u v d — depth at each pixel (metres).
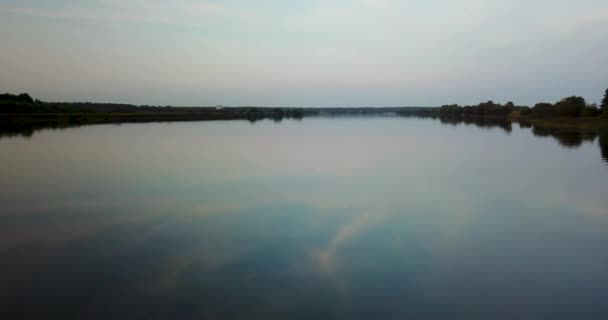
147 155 27.73
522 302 7.34
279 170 21.78
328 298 7.42
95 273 8.42
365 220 12.42
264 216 12.80
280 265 8.95
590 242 10.55
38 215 12.83
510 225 12.01
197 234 10.98
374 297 7.48
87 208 13.70
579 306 7.22
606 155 28.03
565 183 18.12
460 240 10.66
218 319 6.66
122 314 6.80
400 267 8.88
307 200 14.92
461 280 8.23
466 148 33.06
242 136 46.00
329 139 42.16
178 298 7.36
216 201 14.73
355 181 18.67
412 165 23.67
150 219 12.41
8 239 10.52
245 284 7.96
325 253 9.63
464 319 6.75
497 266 8.98
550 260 9.34
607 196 15.61
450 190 16.69
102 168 22.12
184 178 19.33
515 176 19.98
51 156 26.88
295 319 6.69
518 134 49.00
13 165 23.08
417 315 6.88
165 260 9.18
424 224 12.03
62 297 7.38
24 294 7.49
